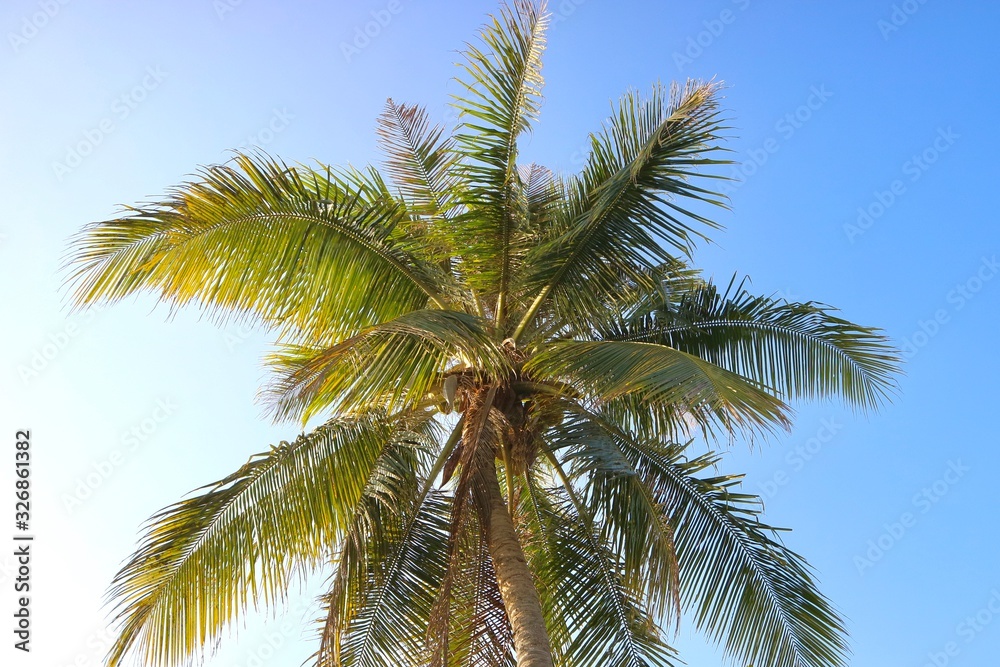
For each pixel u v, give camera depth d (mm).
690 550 9938
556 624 10133
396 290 9688
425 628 9836
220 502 9188
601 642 9906
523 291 9969
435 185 11438
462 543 9125
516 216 9891
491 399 9336
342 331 9594
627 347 8422
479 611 9414
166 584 8828
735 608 9789
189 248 8953
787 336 10766
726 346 10773
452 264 10797
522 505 10977
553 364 8836
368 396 7996
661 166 9242
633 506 9906
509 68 9641
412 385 7996
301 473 9445
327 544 9398
